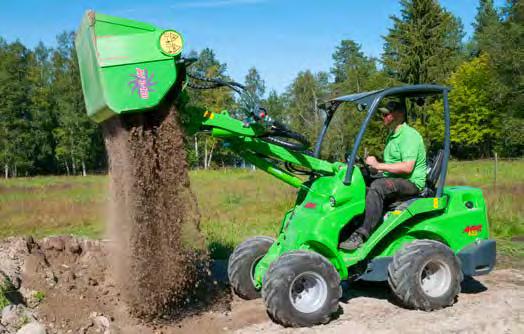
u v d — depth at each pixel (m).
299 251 4.92
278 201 13.47
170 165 4.79
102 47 4.48
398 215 5.38
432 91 5.60
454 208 5.73
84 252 6.60
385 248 5.55
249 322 5.07
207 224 10.09
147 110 4.66
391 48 38.31
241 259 5.73
